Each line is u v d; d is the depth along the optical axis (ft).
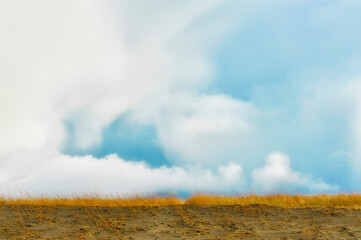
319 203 46.03
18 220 34.65
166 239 26.12
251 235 27.07
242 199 49.26
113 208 43.09
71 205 45.37
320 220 33.83
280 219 34.96
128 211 40.73
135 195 50.11
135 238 26.50
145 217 36.88
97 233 28.58
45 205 45.06
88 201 47.52
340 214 36.47
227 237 26.37
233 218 35.76
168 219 35.70
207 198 48.93
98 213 39.32
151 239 26.17
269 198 49.21
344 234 26.81
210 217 36.65
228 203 47.29
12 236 27.35
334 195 48.55
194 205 44.55
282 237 25.88
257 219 35.06
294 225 31.42
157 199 49.06
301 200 47.98
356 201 45.24
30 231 29.40
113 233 28.58
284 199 48.26
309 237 25.72
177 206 43.37
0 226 31.63
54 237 26.68
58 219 35.60
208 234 28.02
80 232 28.81
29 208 42.34
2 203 46.50
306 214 37.37
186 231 29.32
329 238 25.18
